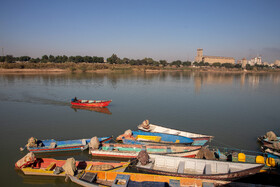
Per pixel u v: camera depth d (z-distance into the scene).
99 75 124.25
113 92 68.00
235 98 61.19
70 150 26.50
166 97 61.09
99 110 46.44
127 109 47.22
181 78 121.38
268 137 28.78
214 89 78.56
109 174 19.41
